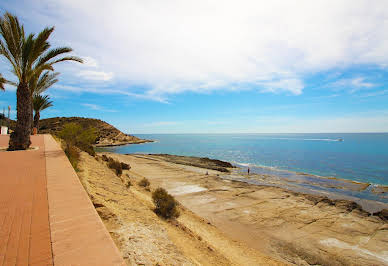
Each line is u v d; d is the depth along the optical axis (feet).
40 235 8.57
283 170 123.13
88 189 20.88
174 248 16.37
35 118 87.86
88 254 7.48
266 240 36.04
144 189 50.49
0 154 30.42
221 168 118.42
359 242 36.19
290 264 29.27
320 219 45.34
